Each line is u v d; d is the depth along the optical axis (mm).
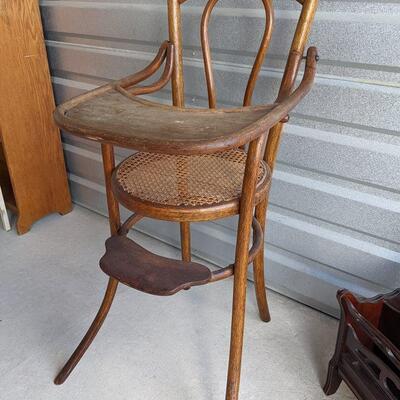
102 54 1610
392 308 1061
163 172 1039
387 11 987
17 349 1296
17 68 1620
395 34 995
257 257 1259
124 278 917
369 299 1065
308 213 1331
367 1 1003
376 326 1111
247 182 851
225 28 1252
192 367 1237
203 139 706
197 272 935
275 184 1361
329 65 1118
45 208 1914
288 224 1389
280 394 1156
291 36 1152
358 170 1181
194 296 1503
